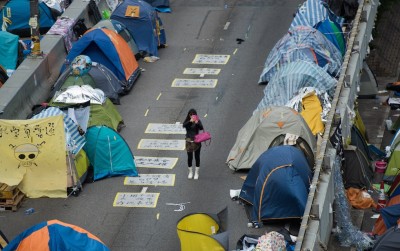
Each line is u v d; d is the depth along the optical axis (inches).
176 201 2546.8
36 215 2504.9
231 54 3624.5
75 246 2100.1
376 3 4089.6
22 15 3784.5
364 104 3774.6
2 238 2279.8
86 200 2568.9
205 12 4116.6
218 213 2306.8
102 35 3243.1
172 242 2351.1
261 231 2381.9
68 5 3919.8
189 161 2647.6
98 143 2667.3
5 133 2581.2
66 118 2632.9
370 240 2514.8
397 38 4574.3
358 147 2997.0
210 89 3297.2
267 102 3063.5
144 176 2677.2
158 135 2925.7
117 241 2362.2
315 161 2556.6
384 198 2795.3
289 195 2362.2
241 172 2694.4
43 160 2586.1
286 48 3316.9
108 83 3149.6
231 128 2982.3
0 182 2551.7
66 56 3454.7
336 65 3302.2
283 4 4200.3
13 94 2938.0
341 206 2571.4
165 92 3272.6
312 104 2888.8
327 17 3550.7
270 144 2667.3
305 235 2164.1
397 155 3009.4
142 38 3572.8
